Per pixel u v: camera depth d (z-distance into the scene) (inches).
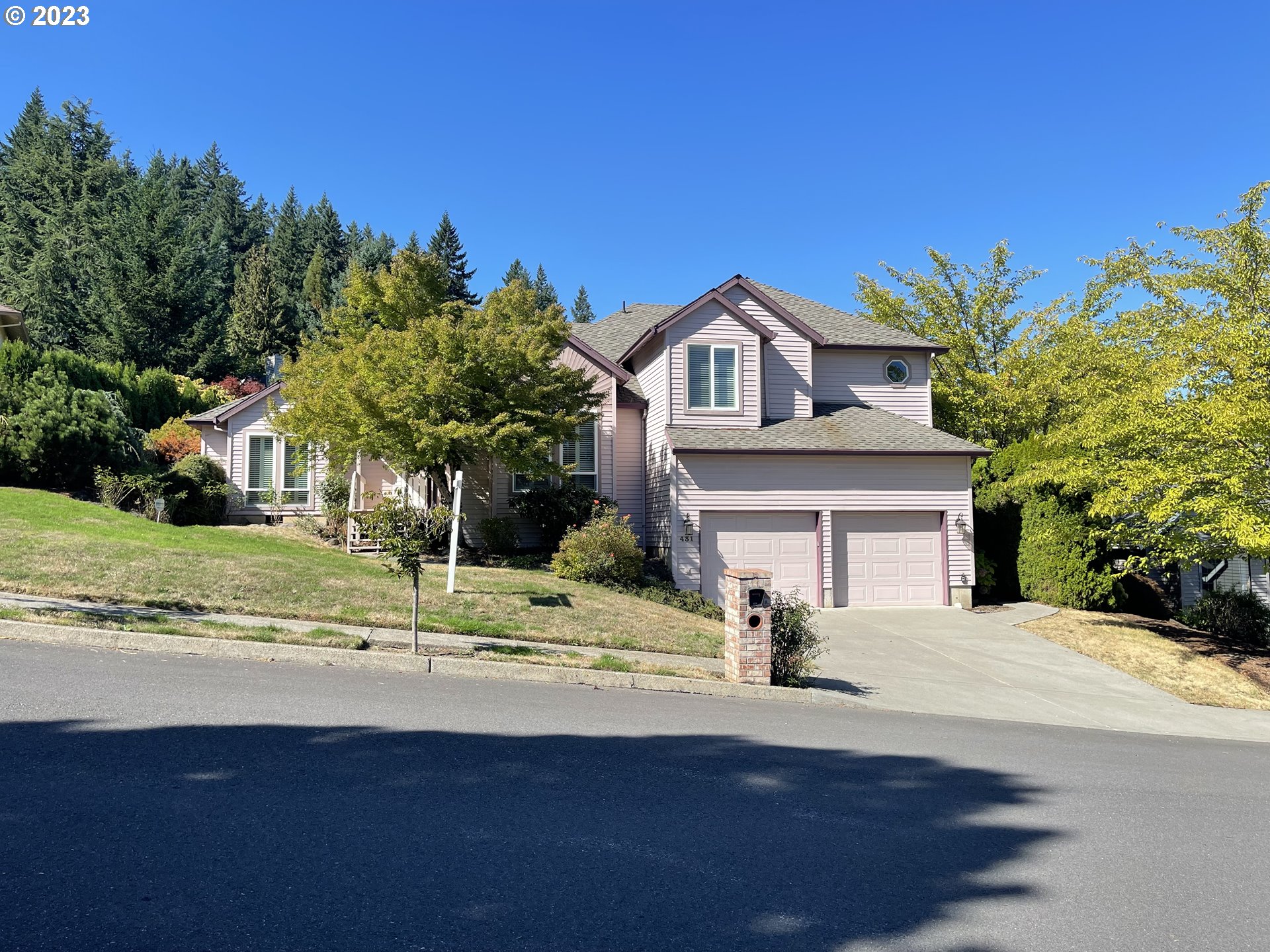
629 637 476.4
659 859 181.8
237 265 2738.7
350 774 221.1
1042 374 999.6
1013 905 173.0
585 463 817.5
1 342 904.9
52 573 442.3
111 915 139.8
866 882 178.7
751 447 741.9
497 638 444.5
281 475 940.0
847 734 329.4
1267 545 513.0
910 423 843.4
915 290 1146.7
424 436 636.1
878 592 764.6
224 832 177.5
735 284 821.2
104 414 868.0
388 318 776.3
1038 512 776.3
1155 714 468.8
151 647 360.2
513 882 164.6
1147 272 857.5
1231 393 550.6
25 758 215.2
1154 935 162.6
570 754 257.6
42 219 2186.3
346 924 142.6
